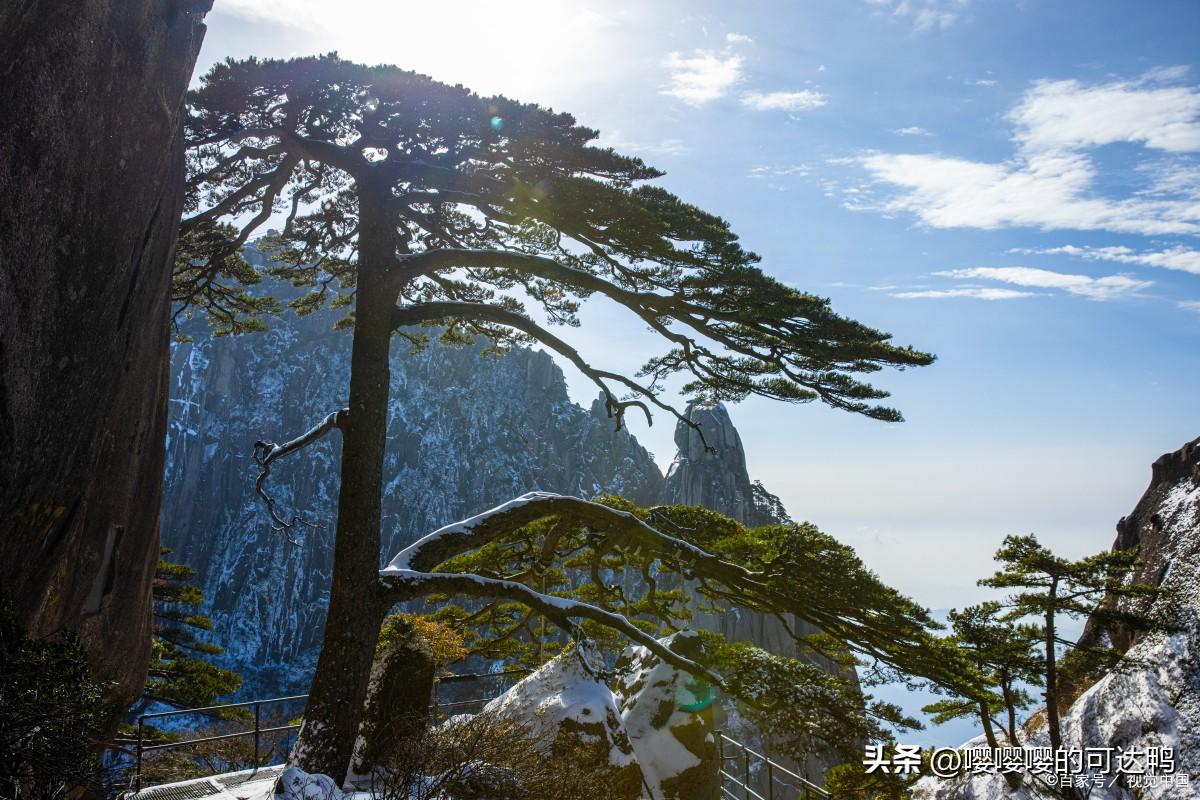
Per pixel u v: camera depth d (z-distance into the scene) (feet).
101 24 22.50
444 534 49.39
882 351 43.75
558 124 42.83
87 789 20.15
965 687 51.03
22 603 24.02
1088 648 84.38
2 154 19.80
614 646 82.53
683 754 45.91
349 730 40.40
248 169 51.98
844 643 53.42
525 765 32.22
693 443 505.66
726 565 54.34
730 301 44.55
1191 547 95.30
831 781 55.06
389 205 46.96
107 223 23.99
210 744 79.05
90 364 24.40
